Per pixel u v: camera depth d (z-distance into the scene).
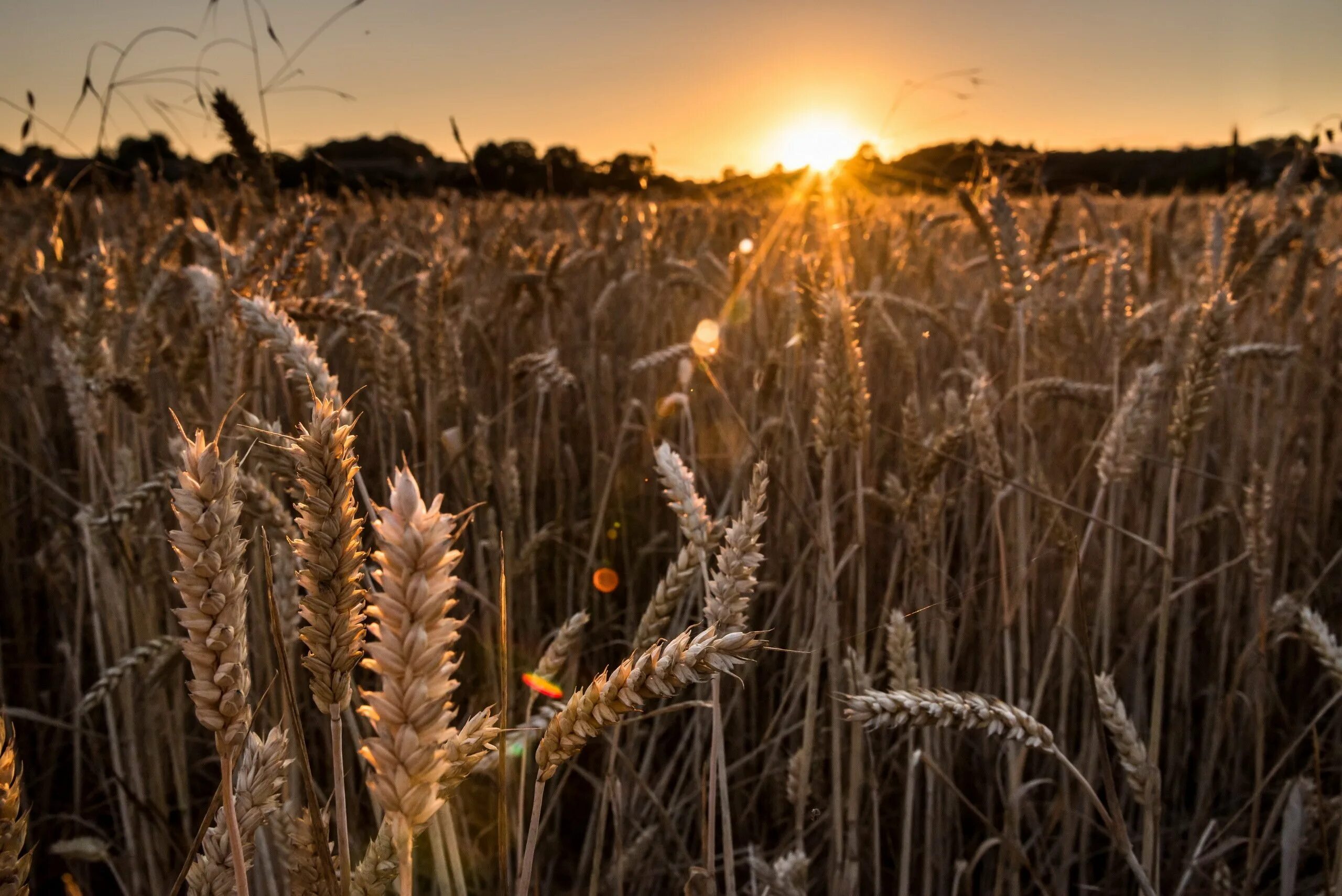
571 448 5.41
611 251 7.23
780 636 3.77
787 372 3.23
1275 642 2.80
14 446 4.83
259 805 1.22
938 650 2.91
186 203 4.61
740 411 4.59
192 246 4.22
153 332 3.22
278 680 2.59
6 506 4.33
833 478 3.98
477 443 3.46
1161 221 6.27
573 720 1.10
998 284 4.28
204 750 3.58
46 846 3.36
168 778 3.20
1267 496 2.67
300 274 2.62
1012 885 2.52
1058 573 3.53
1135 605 3.48
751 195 9.13
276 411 3.10
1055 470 3.98
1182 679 3.53
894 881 3.26
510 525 3.36
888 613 2.65
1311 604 4.10
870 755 2.59
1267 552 2.67
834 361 2.28
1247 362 4.34
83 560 3.29
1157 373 2.55
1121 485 3.03
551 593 4.50
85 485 3.46
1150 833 2.26
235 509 0.91
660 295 6.17
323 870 1.10
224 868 1.20
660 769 3.63
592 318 5.37
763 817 3.54
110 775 3.40
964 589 3.59
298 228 2.54
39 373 4.75
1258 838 3.31
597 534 3.59
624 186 9.27
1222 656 3.38
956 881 2.49
